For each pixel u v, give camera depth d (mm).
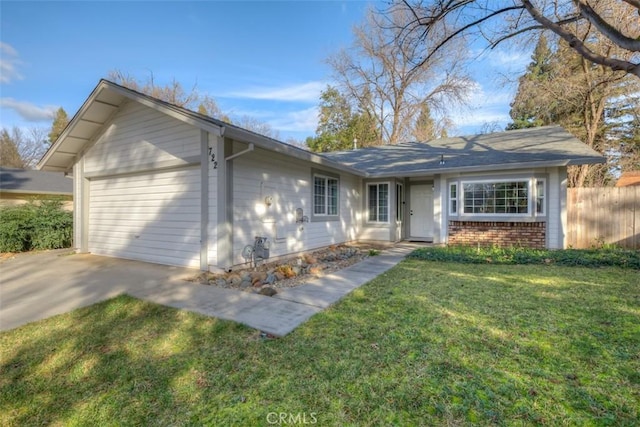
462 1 5898
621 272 5875
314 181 9055
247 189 6625
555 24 4910
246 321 3734
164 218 7074
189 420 2102
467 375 2533
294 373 2617
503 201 9148
